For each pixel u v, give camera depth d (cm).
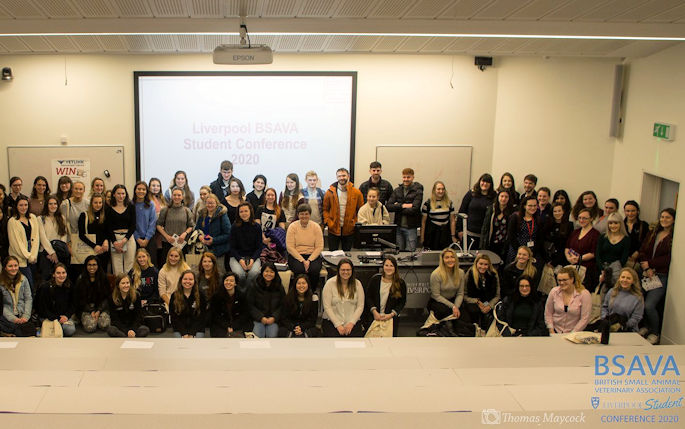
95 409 379
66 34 614
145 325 701
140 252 726
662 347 542
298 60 980
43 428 353
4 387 409
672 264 738
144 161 982
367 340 555
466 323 707
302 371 459
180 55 964
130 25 611
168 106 974
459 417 372
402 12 577
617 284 692
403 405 390
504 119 1003
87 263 709
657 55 798
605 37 616
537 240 815
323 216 899
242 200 884
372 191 866
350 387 413
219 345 534
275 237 805
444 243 925
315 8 564
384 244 779
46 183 853
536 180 883
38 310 703
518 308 684
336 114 998
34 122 961
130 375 445
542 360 501
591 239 780
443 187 923
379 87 998
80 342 535
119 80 962
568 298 659
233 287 675
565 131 934
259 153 997
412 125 1012
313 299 707
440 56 998
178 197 827
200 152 988
